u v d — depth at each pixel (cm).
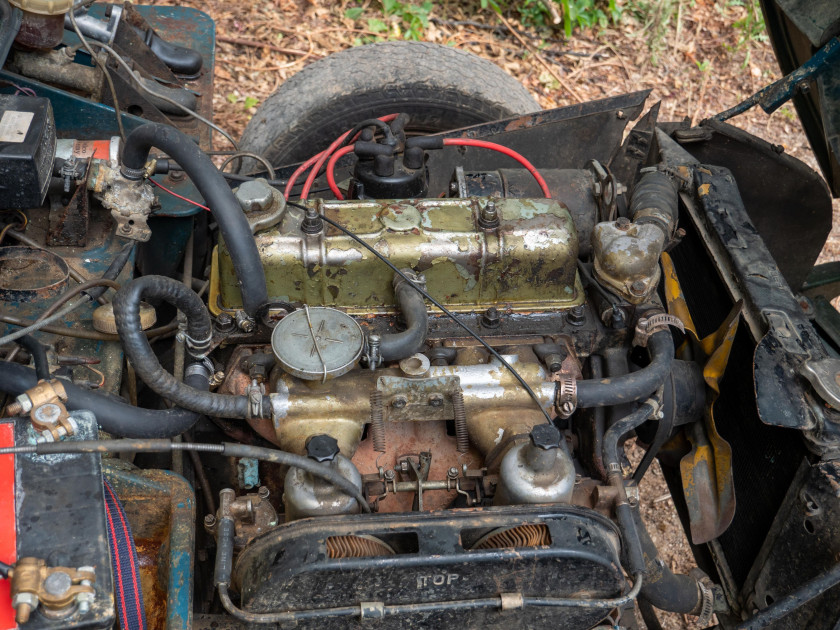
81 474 178
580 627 219
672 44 609
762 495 251
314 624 204
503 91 373
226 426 241
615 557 201
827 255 502
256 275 222
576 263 251
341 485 198
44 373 206
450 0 600
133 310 201
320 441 200
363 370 231
